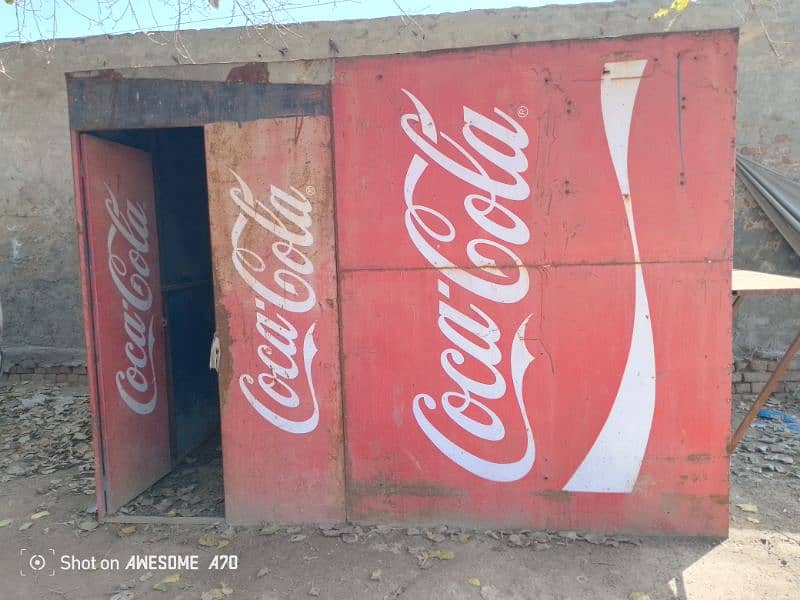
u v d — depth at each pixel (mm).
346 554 3344
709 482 3371
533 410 3441
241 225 3578
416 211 3445
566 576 3098
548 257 3363
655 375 3352
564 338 3391
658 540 3391
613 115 3270
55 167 7004
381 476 3590
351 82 3432
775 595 2908
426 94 3385
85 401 6527
